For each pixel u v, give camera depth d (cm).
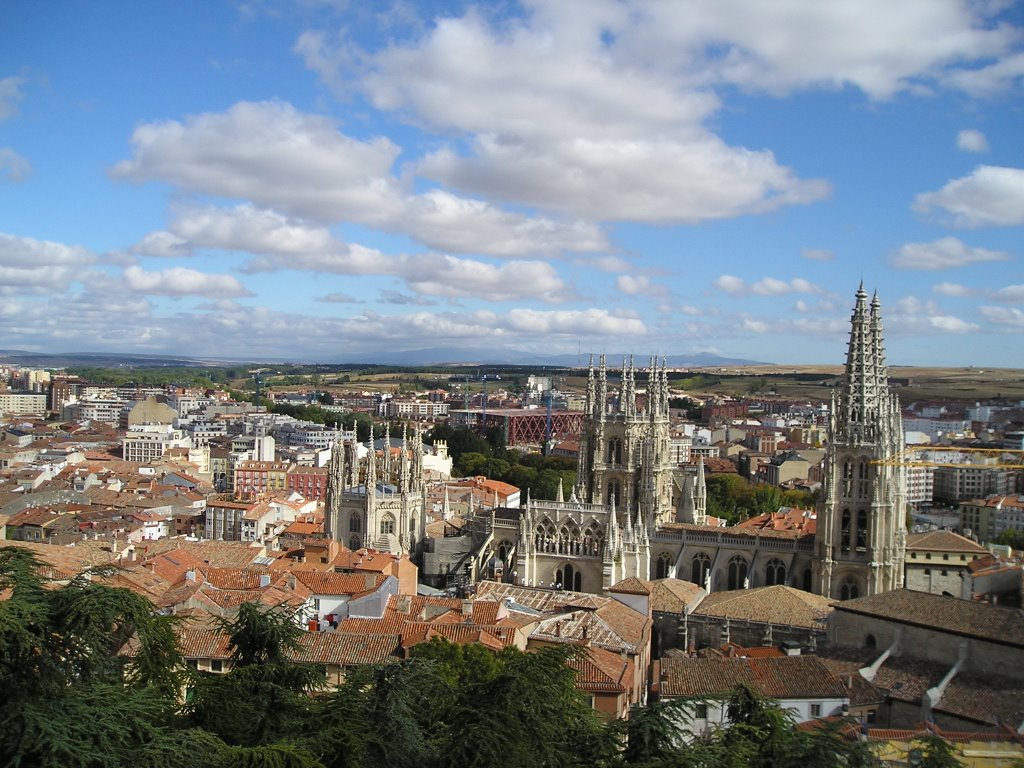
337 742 7212
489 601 15200
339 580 15862
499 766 7175
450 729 7606
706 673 12306
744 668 12431
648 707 8019
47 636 6097
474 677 11100
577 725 8069
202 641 12294
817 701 11800
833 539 19775
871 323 19975
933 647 13475
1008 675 12669
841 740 8256
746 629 16425
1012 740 10288
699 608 17325
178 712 7612
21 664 5919
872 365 19812
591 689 11919
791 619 16325
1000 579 19038
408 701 7925
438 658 11519
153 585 14975
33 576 6606
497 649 12681
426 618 14988
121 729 5938
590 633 14300
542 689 7969
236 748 6550
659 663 14800
